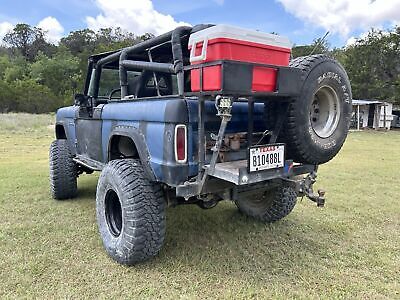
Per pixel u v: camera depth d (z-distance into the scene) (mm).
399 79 29219
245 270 2738
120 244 2736
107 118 3301
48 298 2324
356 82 31047
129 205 2639
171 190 2766
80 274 2637
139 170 2746
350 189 5398
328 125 2803
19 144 11805
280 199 3588
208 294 2400
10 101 36875
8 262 2801
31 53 83062
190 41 2229
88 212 4141
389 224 3834
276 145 2404
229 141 2635
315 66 2539
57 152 4535
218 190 2502
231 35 2043
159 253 2996
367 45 31375
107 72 4145
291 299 2350
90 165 3850
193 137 2441
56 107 38438
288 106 2498
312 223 3822
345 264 2871
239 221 3844
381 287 2521
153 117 2533
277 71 2258
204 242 3254
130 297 2354
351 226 3740
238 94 2113
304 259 2947
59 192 4535
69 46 78188
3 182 5652
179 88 2512
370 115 25766
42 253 2982
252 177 2277
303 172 2826
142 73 3502
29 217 3934
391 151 10906
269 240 3334
